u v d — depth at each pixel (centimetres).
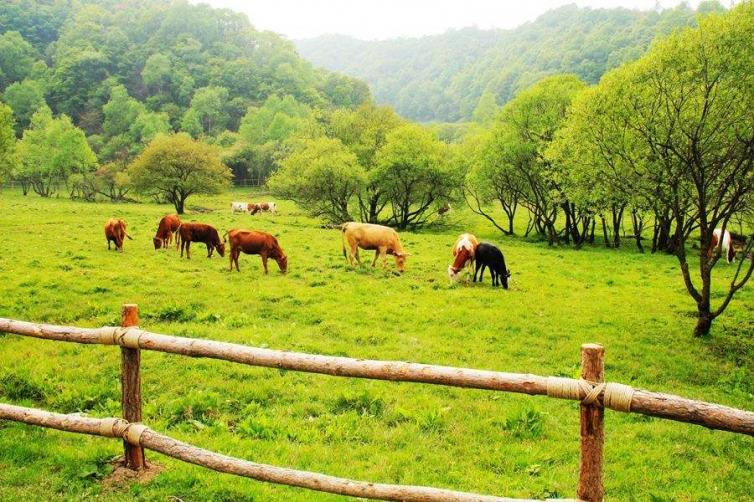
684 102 1279
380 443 704
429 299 1630
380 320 1378
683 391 995
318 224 4362
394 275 2011
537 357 1148
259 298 1558
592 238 3703
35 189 8212
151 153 5275
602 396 366
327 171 4241
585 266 2514
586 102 1520
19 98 13812
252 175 10444
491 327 1357
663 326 1438
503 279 1844
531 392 391
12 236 2689
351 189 4466
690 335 1357
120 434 533
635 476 646
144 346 515
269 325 1284
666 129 1277
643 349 1236
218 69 17725
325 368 452
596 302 1702
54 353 1027
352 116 5562
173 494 527
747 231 3662
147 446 524
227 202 7456
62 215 4206
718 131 1253
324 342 1169
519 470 647
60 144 7775
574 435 755
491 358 1117
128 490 527
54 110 15262
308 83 18575
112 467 564
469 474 628
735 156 1237
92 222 3625
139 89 17150
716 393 988
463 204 4741
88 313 1355
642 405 354
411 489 426
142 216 4378
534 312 1536
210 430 718
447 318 1419
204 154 5388
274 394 863
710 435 782
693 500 593
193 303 1465
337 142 4709
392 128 5359
